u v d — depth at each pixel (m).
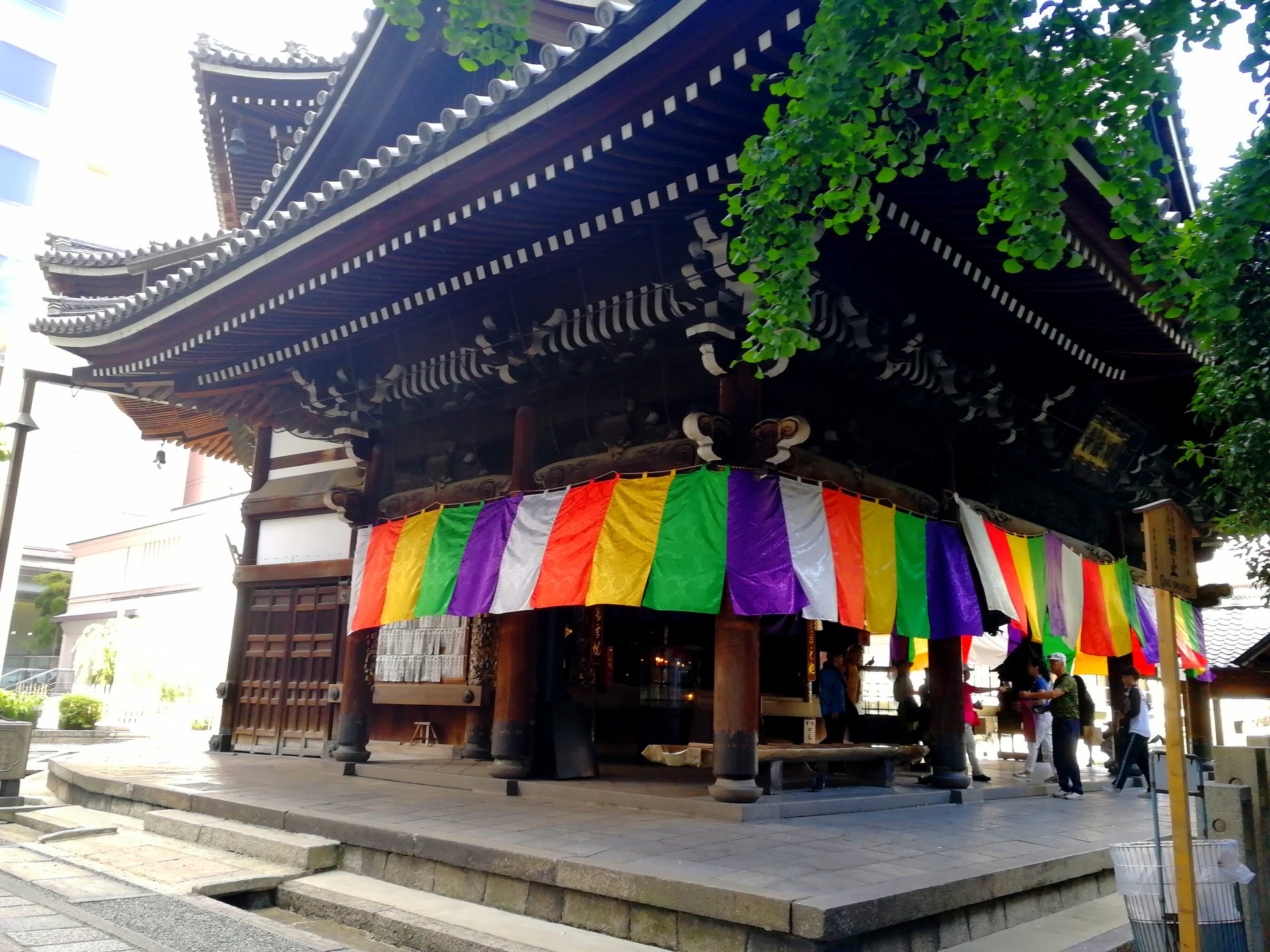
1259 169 4.79
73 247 15.43
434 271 9.56
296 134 13.02
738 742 8.18
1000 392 10.51
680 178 7.59
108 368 12.77
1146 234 5.43
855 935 4.88
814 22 5.78
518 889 6.24
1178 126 10.54
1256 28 4.39
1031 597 11.50
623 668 13.40
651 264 8.66
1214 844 5.46
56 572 45.75
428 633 13.53
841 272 8.45
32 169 35.62
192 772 11.10
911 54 5.14
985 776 12.53
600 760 12.36
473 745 12.51
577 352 9.80
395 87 11.55
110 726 24.31
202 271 10.19
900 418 10.62
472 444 11.63
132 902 5.89
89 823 9.00
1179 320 10.19
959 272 8.95
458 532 10.88
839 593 8.77
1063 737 11.39
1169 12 4.44
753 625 8.43
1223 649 17.81
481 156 7.51
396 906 6.22
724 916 5.12
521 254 9.02
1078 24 4.70
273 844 7.45
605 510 9.28
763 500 8.48
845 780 10.85
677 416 9.45
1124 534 15.35
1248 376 6.45
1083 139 6.83
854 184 6.10
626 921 5.62
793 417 8.30
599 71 6.40
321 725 13.48
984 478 11.76
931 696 10.75
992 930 6.03
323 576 13.93
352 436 12.61
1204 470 15.18
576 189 7.86
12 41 35.38
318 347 11.51
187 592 36.50
